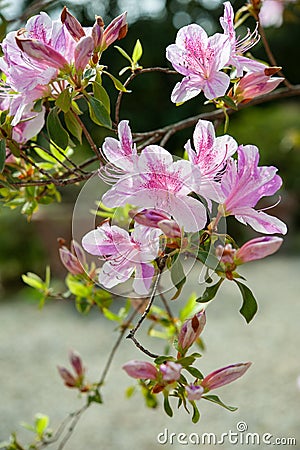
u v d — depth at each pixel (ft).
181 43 2.98
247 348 10.58
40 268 15.49
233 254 3.08
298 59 23.77
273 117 21.84
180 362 3.04
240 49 3.16
